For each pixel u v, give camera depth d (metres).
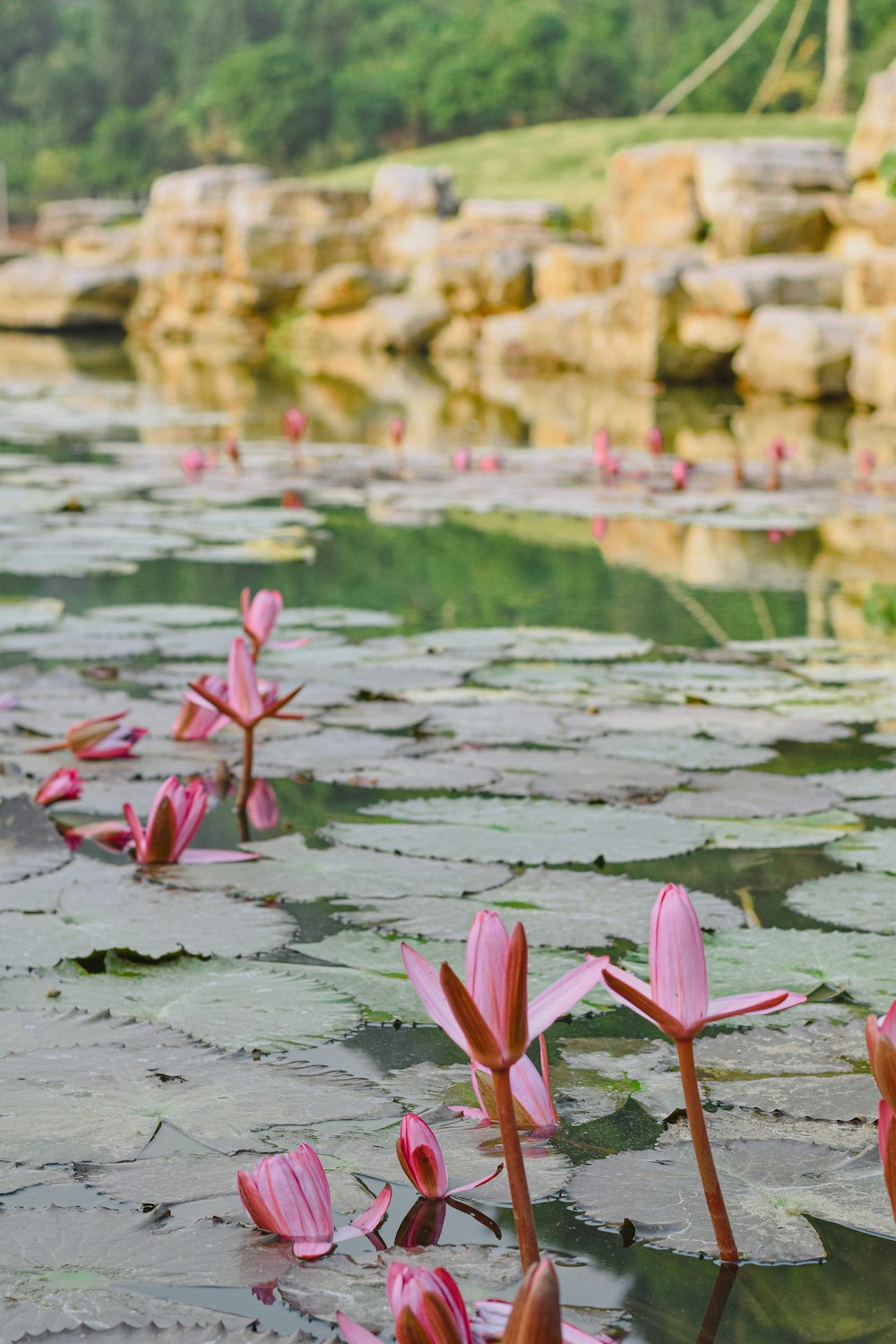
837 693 3.32
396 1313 0.94
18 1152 1.35
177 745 2.88
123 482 7.39
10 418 10.94
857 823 2.44
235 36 59.09
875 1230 1.24
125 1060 1.55
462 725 3.02
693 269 13.70
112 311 22.58
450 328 17.59
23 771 2.65
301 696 3.25
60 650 3.64
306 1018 1.68
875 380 11.16
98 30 60.97
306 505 6.71
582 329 15.13
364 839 2.32
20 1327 1.07
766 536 6.07
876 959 1.87
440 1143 1.38
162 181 23.23
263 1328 1.08
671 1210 1.26
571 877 2.15
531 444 9.47
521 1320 0.80
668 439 9.80
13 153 58.00
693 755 2.80
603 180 25.50
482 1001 1.00
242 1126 1.41
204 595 4.52
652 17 52.16
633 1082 1.54
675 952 1.07
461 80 50.69
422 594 4.61
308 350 18.89
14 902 2.02
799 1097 1.50
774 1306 1.14
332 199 20.03
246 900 2.05
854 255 13.18
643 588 4.78
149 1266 1.16
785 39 37.78
